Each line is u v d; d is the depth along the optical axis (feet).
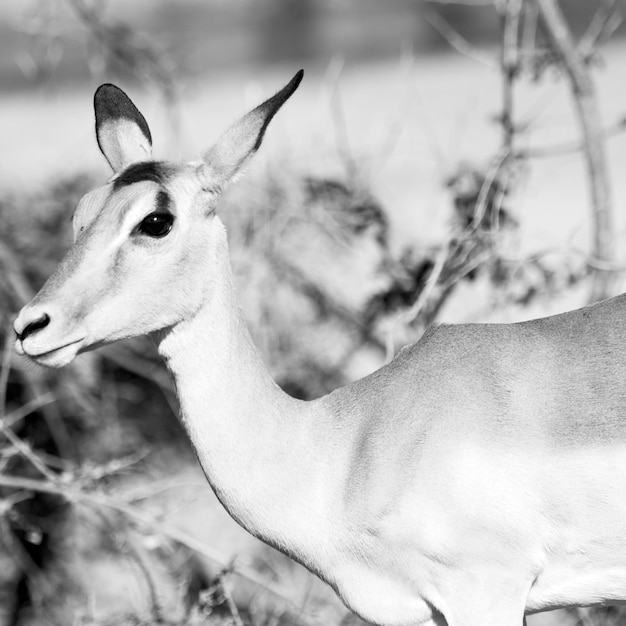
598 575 22.33
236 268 43.21
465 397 22.07
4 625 46.75
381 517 21.94
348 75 83.30
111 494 35.81
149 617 32.78
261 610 37.35
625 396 21.62
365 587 22.81
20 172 53.88
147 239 21.53
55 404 45.34
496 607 21.89
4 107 75.61
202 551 33.35
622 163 70.44
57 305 20.97
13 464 45.16
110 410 45.85
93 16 46.01
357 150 48.73
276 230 43.14
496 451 21.62
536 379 22.06
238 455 22.30
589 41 38.70
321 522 22.44
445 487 21.61
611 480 21.49
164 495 45.55
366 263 41.86
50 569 46.62
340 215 41.81
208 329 22.22
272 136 54.75
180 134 48.39
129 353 47.19
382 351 43.29
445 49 88.69
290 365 43.68
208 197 22.25
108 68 48.73
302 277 44.04
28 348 20.80
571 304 40.60
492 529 21.65
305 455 22.58
